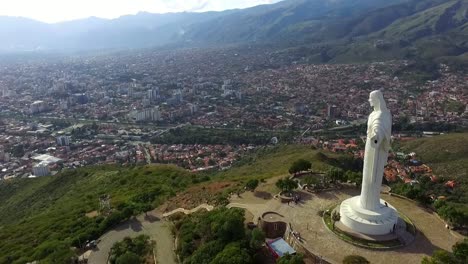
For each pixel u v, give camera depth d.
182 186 125.62
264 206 88.19
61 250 79.69
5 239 103.31
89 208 115.75
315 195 91.31
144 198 112.94
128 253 73.25
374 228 71.56
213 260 64.75
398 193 91.88
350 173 98.44
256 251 68.69
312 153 166.00
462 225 75.75
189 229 81.56
